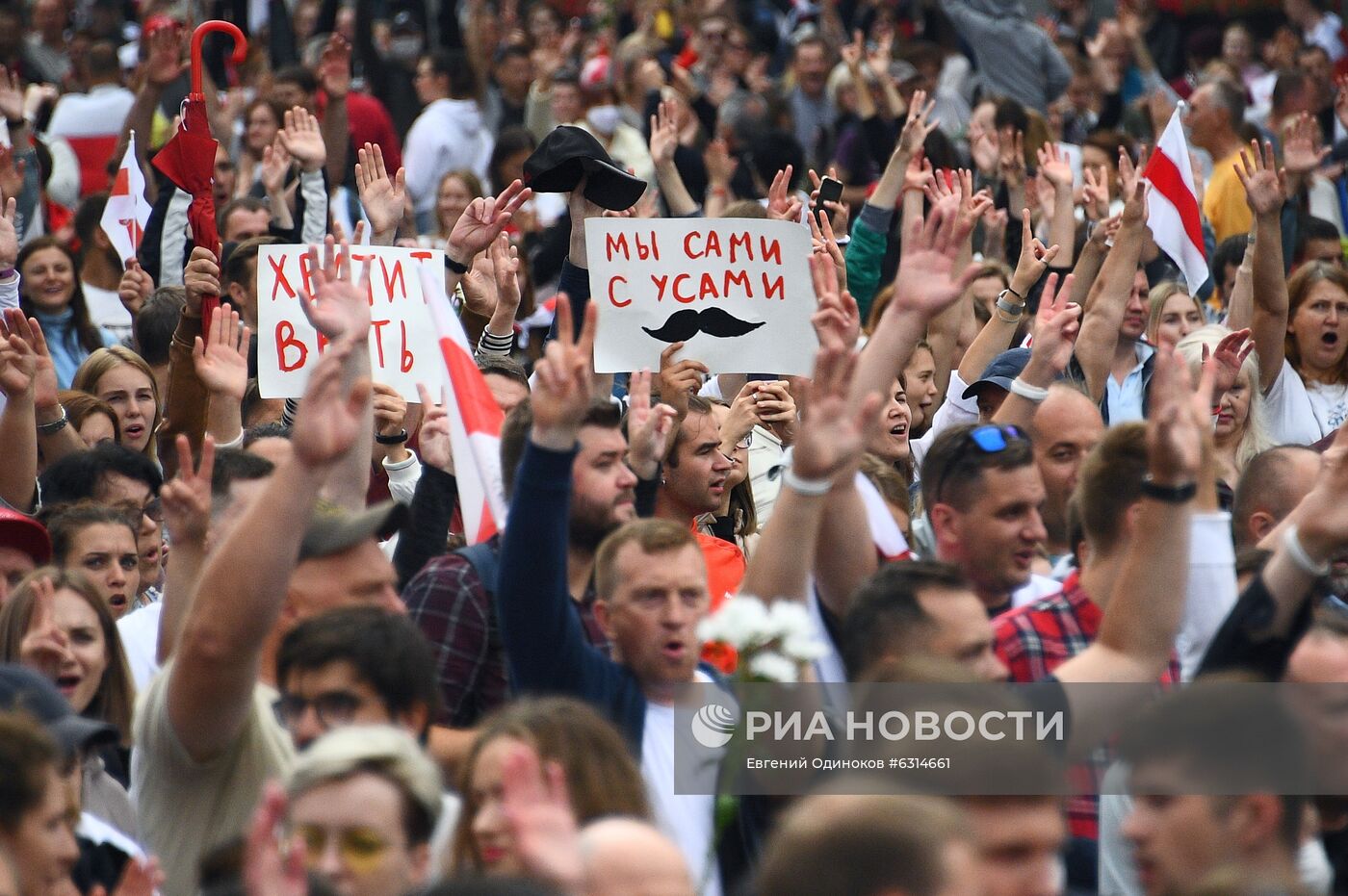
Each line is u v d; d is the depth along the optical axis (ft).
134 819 53.57
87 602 57.52
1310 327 103.96
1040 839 40.68
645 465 66.44
